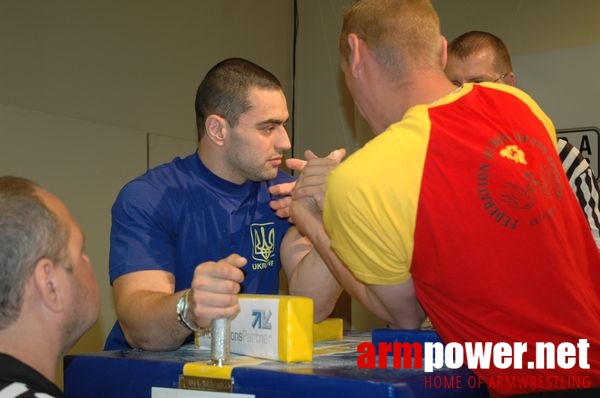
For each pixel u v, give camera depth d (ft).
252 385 2.75
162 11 10.90
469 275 2.97
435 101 3.44
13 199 2.91
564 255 3.06
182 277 5.14
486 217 2.96
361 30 3.67
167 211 5.00
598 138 10.32
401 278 3.26
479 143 3.10
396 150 3.09
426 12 3.63
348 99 12.59
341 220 3.16
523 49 10.95
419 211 2.98
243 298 3.29
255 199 5.50
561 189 3.25
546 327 2.97
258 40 12.72
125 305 4.16
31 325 2.88
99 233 9.71
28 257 2.85
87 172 9.59
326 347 3.69
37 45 9.08
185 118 11.28
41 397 2.51
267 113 5.16
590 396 2.92
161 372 3.02
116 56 10.14
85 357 3.32
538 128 3.36
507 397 3.07
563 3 10.68
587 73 10.46
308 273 4.38
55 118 9.18
